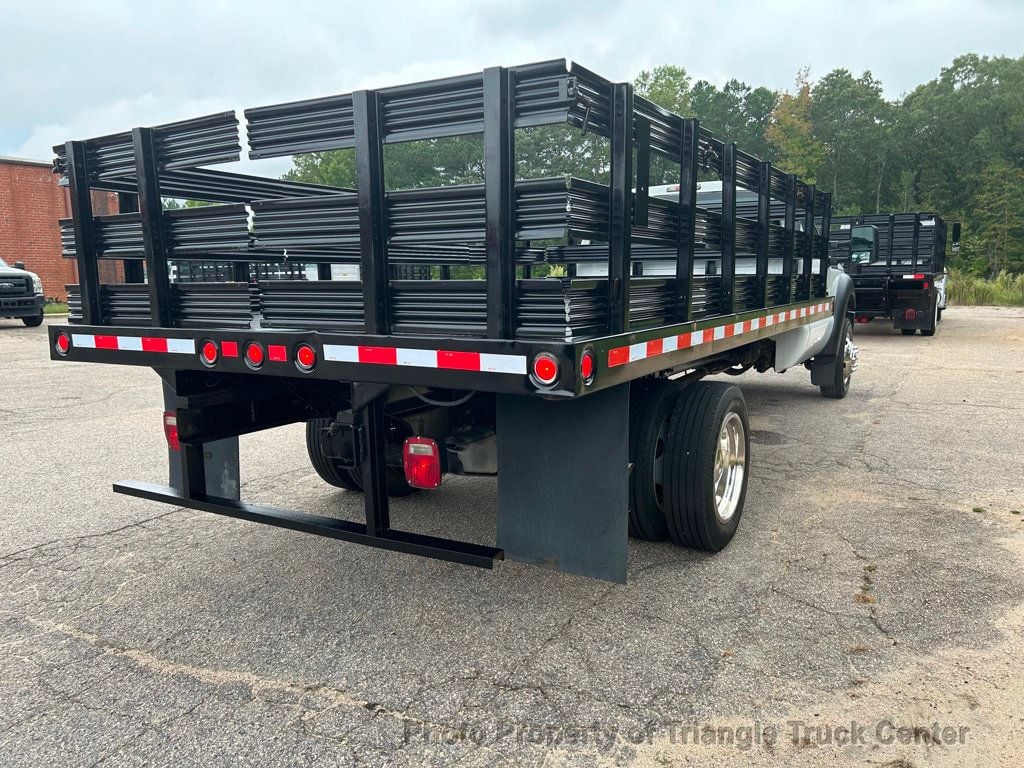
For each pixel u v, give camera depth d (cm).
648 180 273
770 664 265
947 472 505
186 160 292
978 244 5703
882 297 1362
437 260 450
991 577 336
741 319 388
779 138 6694
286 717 238
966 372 966
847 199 7231
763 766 212
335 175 3216
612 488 267
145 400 830
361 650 280
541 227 227
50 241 2402
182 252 303
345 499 462
